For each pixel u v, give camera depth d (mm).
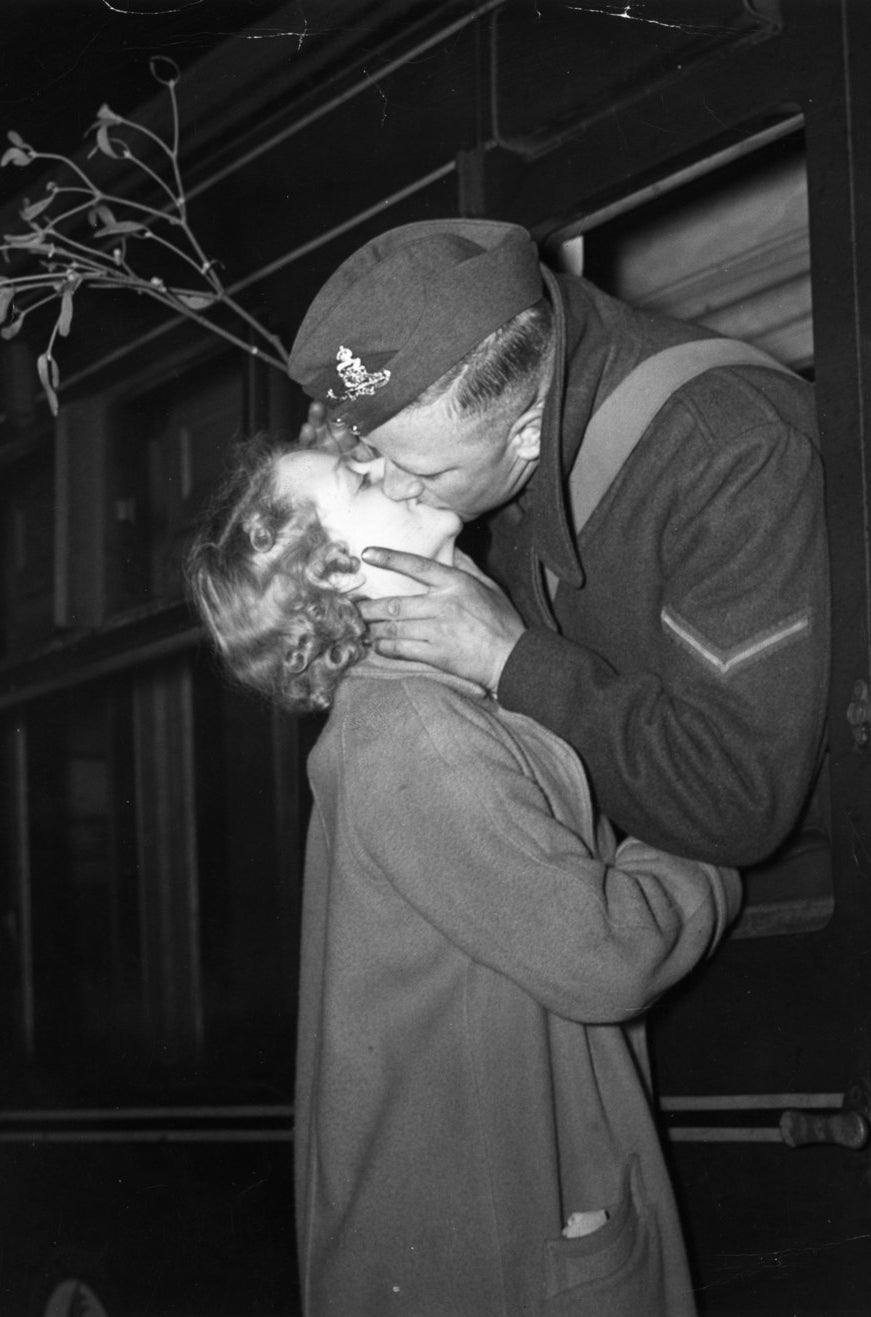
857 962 1509
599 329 1572
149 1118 2719
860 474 1506
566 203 1929
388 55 2193
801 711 1428
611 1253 1336
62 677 3125
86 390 2984
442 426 1361
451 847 1328
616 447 1543
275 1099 2604
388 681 1409
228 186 2551
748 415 1497
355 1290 1381
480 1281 1343
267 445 1547
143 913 3164
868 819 1486
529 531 1598
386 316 1359
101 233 2129
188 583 1485
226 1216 2549
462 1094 1372
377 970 1405
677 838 1411
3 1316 2797
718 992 1649
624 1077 1425
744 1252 1601
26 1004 3338
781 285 2209
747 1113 1610
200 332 2654
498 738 1378
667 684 1463
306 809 2498
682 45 1763
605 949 1288
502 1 2006
